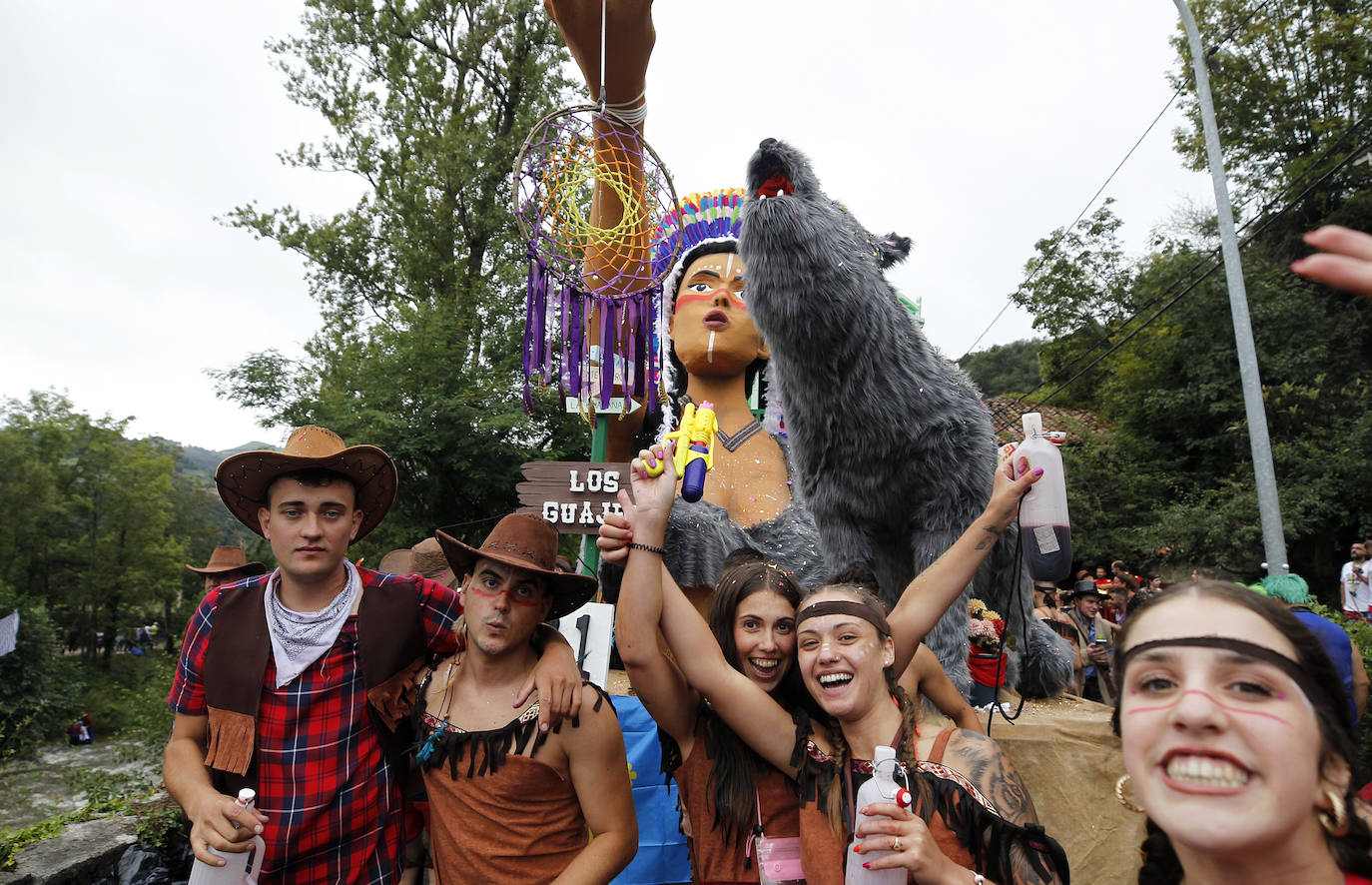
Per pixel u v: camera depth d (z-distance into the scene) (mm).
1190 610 1296
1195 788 1195
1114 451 19641
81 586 34562
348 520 2523
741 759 2328
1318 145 19578
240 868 2137
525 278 17516
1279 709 1188
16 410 36625
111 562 35375
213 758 2344
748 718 2215
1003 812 1903
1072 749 3693
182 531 46594
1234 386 17984
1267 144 20828
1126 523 18891
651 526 2283
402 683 2482
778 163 3873
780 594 2490
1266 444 8758
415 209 18375
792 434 4094
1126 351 21859
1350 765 1244
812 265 3633
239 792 2295
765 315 3789
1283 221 19266
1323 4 20297
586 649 4141
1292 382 17438
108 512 35844
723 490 5012
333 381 17688
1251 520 15750
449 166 17922
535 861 2238
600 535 2342
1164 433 19906
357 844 2412
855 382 3758
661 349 5160
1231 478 17078
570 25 4004
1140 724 1270
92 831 5293
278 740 2377
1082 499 18859
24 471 33094
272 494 2486
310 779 2369
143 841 5348
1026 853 1861
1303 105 20719
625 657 2256
